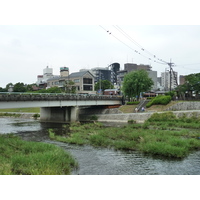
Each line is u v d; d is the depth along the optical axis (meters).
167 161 20.02
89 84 100.50
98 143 27.23
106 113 67.62
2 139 26.38
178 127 40.72
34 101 46.38
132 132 31.14
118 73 142.62
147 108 61.44
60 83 106.31
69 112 61.00
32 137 33.56
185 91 67.56
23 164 16.17
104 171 17.39
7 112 88.06
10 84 124.06
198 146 24.81
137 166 18.66
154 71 129.88
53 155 17.92
